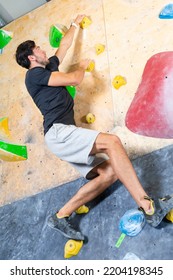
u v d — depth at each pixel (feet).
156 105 6.76
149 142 6.73
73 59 8.46
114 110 7.43
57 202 7.45
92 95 7.88
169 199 5.50
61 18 9.29
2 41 10.20
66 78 6.40
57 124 6.30
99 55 8.12
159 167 6.39
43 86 6.45
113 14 8.32
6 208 8.22
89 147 5.90
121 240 6.10
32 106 8.97
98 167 6.54
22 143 8.67
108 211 6.57
